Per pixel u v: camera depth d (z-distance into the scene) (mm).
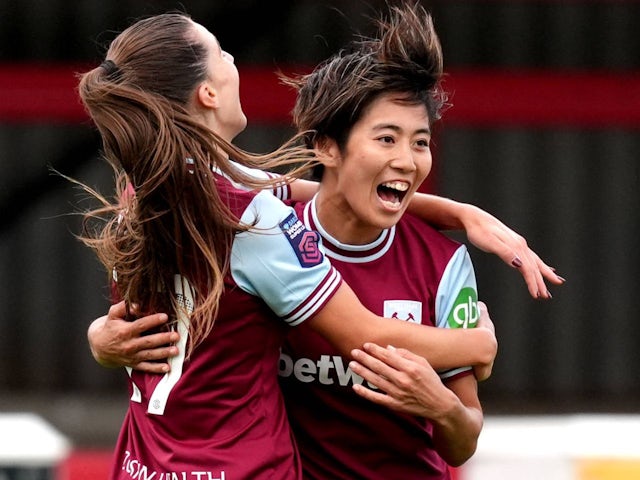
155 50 7766
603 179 31516
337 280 7758
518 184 31328
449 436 8008
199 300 7621
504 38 30312
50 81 26547
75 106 26625
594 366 31750
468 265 8469
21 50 29750
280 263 7605
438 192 31125
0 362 31688
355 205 7984
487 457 15516
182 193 7504
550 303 31672
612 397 31641
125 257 7832
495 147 31250
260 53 29828
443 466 8758
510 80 26453
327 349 8141
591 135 31328
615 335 31750
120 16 29859
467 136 31156
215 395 7605
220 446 7555
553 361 31672
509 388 31641
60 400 31031
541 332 31672
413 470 8484
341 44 29750
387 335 7773
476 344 8047
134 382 7984
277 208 7730
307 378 8242
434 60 7953
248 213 7641
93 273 31750
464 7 30234
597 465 15430
